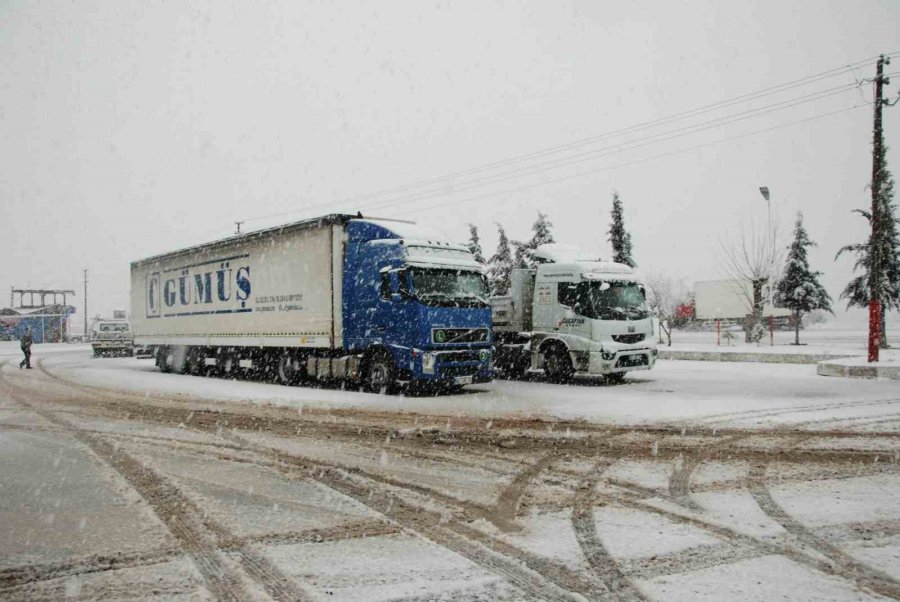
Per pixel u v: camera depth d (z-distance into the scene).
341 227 16.00
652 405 12.32
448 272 14.88
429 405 12.98
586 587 4.25
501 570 4.56
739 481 6.82
